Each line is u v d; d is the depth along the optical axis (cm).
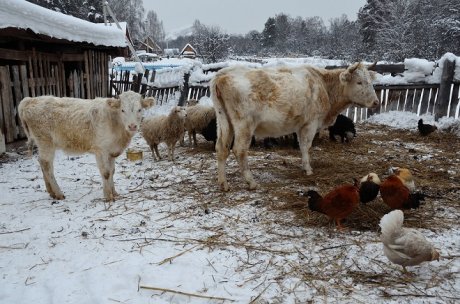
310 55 4675
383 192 432
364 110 1146
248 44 6800
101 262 367
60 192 554
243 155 558
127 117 511
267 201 508
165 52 6738
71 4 4369
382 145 814
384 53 2744
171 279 333
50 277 345
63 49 1086
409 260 313
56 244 407
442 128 930
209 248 385
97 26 1133
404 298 295
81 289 325
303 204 489
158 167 714
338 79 650
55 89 1023
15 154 834
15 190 596
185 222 454
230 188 570
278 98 554
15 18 760
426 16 2784
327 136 929
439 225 414
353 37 4247
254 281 326
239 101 538
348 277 327
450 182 553
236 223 446
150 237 416
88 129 525
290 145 845
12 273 354
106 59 1348
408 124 1010
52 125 538
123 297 311
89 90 1215
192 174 653
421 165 641
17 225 458
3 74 820
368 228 419
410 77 1063
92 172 696
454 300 290
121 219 469
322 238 398
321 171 626
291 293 308
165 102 1465
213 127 808
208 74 1316
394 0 3100
